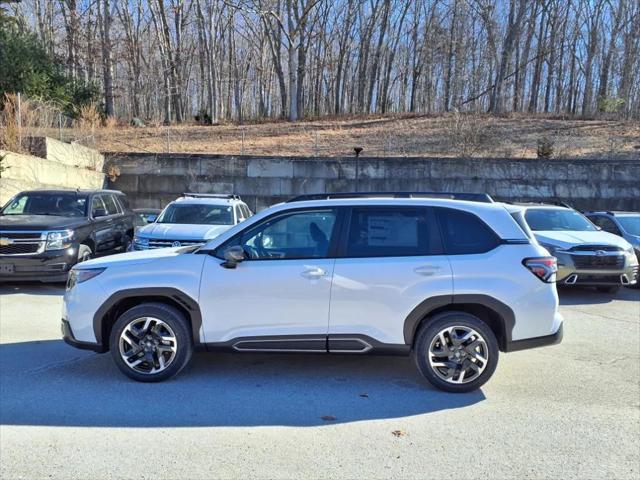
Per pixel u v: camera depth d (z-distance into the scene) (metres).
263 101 45.28
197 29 39.16
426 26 40.06
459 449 3.45
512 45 35.84
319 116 33.22
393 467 3.20
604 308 8.32
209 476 3.08
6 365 5.06
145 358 4.60
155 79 39.41
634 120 28.12
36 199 9.91
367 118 31.12
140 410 4.02
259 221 4.68
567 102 41.03
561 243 8.92
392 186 17.23
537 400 4.33
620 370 5.15
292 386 4.61
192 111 43.12
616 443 3.55
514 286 4.39
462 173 17.22
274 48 36.59
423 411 4.08
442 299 4.38
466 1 37.12
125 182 17.38
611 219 11.09
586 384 4.73
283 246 4.61
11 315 7.15
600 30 37.44
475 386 4.44
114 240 10.66
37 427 3.70
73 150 15.67
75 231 8.98
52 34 34.91
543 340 4.46
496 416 4.00
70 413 3.95
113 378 4.72
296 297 4.43
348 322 4.44
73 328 4.65
